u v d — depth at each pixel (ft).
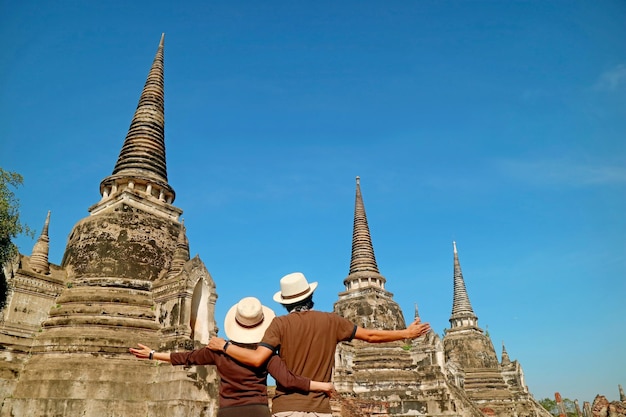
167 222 112.16
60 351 83.15
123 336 86.89
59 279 97.25
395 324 149.28
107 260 99.81
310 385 19.92
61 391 76.84
